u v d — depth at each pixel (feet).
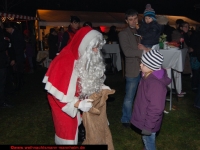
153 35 11.22
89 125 7.25
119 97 17.83
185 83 21.17
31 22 40.11
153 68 7.70
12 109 15.49
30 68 28.45
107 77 24.48
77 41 7.24
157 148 10.58
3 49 14.11
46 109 15.49
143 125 8.00
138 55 10.66
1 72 14.79
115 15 46.03
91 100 7.07
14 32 18.52
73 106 6.95
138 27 12.13
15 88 20.29
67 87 6.86
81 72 7.05
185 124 12.88
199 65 17.78
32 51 28.22
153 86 7.59
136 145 10.84
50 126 12.96
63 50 7.36
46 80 7.27
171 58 13.28
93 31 7.29
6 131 12.36
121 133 11.93
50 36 28.89
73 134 7.33
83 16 42.91
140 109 8.02
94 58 7.17
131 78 11.29
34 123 13.35
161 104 7.54
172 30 18.31
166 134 11.82
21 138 11.62
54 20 38.37
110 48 24.94
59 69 6.91
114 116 14.17
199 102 14.35
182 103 15.96
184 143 11.00
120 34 11.02
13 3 46.93
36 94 18.84
